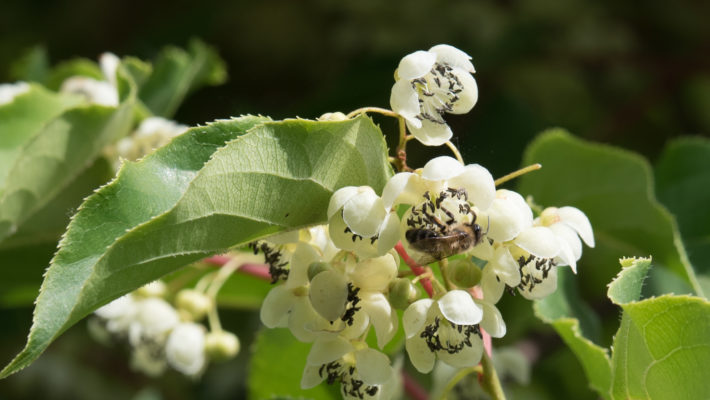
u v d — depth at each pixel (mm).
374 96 667
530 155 448
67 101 450
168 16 758
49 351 762
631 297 329
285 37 750
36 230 436
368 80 670
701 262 450
